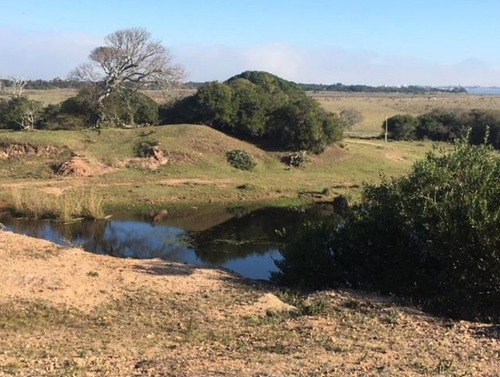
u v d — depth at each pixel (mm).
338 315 12906
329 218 30453
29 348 9672
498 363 8953
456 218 13547
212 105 47156
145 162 40688
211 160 42250
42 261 17484
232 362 8695
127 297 14648
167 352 9680
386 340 10586
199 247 24250
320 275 16453
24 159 39812
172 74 55375
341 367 8398
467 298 13508
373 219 15672
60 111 51094
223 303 14242
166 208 32594
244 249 23969
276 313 13383
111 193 34469
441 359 9125
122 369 8227
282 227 28469
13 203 30500
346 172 42812
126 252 23094
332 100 131500
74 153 40688
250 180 39438
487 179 13961
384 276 15609
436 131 60719
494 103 116688
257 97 47438
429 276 14844
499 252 12867
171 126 46531
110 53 52062
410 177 15523
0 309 12711
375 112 94938
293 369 8227
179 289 15656
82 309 13406
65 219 28078
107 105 52062
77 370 8008
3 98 59531
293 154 44062
